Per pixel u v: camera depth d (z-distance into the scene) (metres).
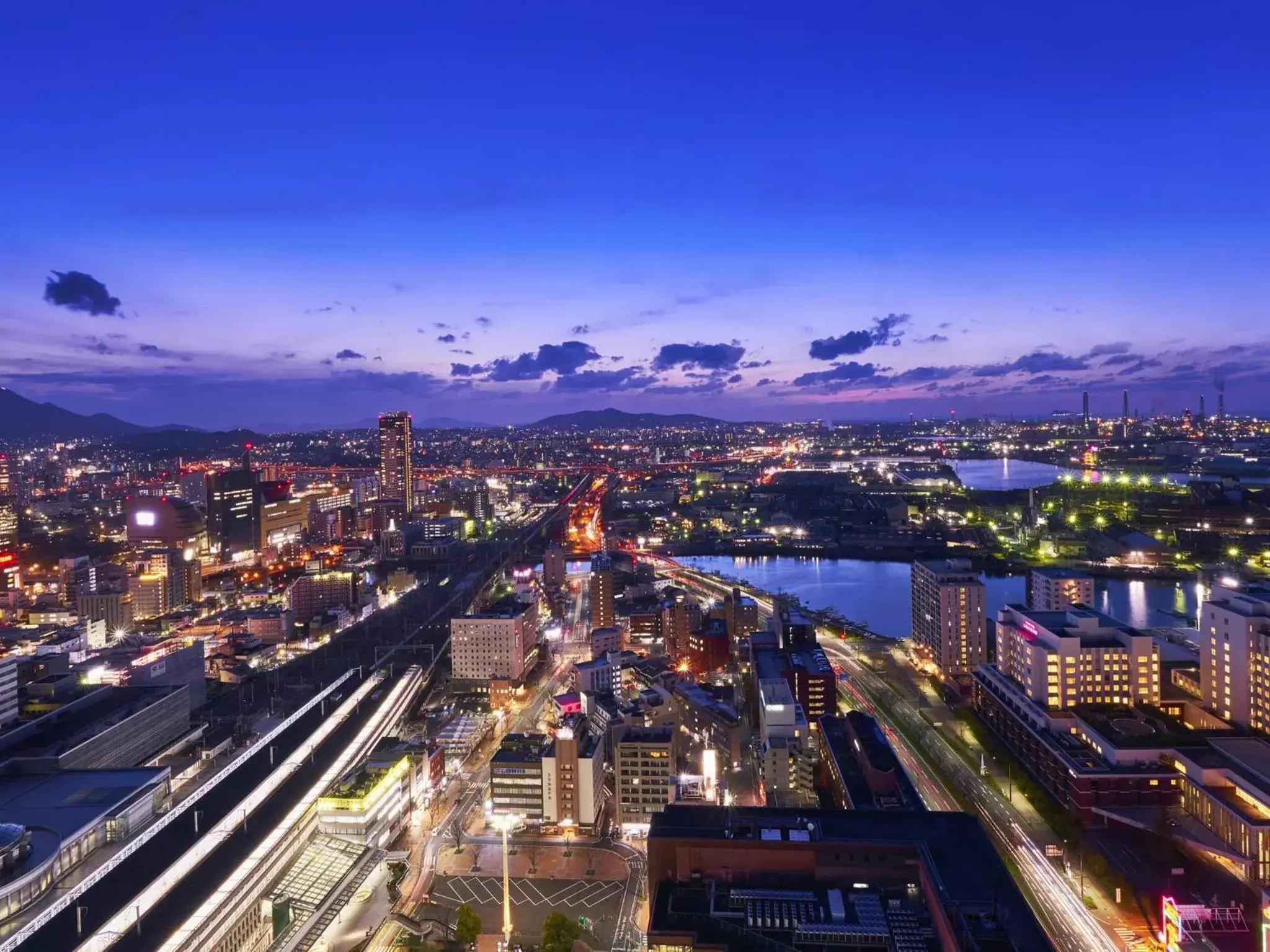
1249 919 198.50
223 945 199.12
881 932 145.75
